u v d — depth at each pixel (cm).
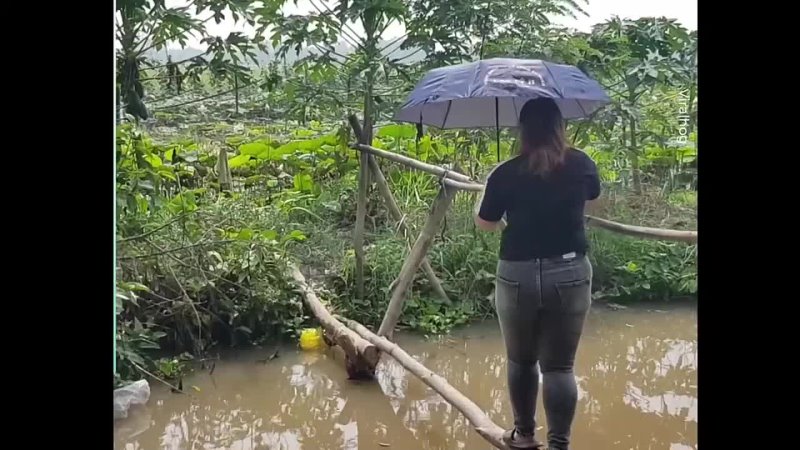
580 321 234
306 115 408
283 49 372
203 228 376
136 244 342
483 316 394
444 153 411
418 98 287
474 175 391
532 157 228
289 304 390
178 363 349
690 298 383
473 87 271
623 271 375
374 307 400
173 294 359
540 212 228
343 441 289
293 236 407
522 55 378
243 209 402
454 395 289
